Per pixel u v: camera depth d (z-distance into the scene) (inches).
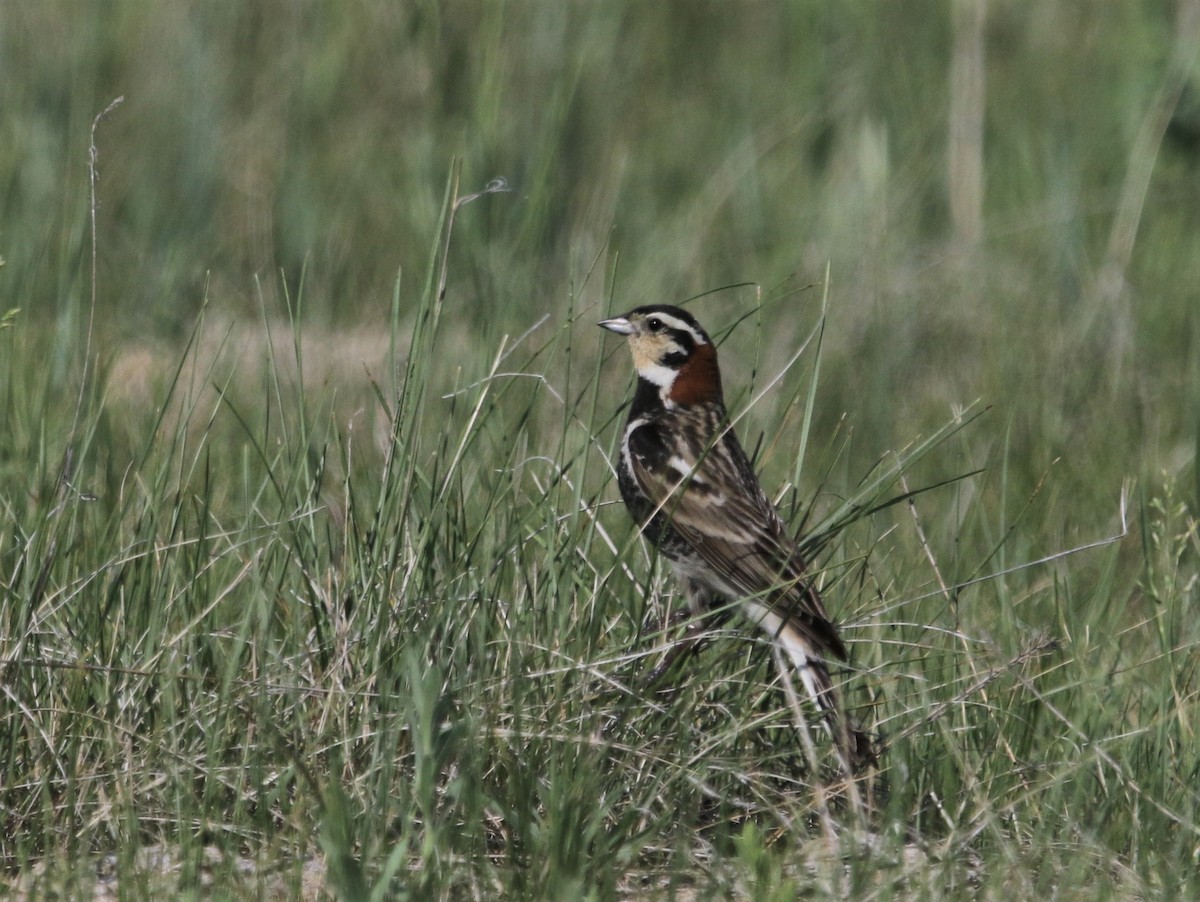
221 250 816.9
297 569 406.0
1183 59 941.2
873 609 430.6
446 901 315.9
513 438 440.5
